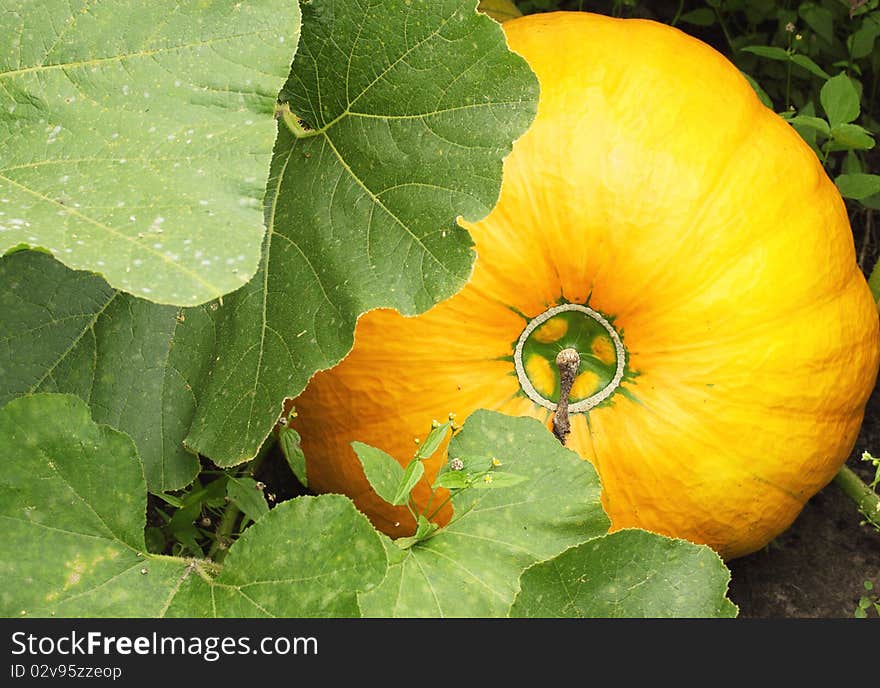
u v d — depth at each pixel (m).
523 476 1.66
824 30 2.05
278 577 1.61
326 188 1.72
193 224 1.58
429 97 1.69
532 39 1.80
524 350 1.79
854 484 1.91
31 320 1.75
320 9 1.70
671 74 1.79
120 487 1.62
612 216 1.75
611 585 1.64
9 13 1.64
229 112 1.62
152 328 1.75
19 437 1.61
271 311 1.73
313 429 1.82
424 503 1.79
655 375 1.78
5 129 1.62
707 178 1.77
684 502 1.79
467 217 1.68
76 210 1.59
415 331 1.77
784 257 1.78
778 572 1.94
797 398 1.79
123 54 1.63
